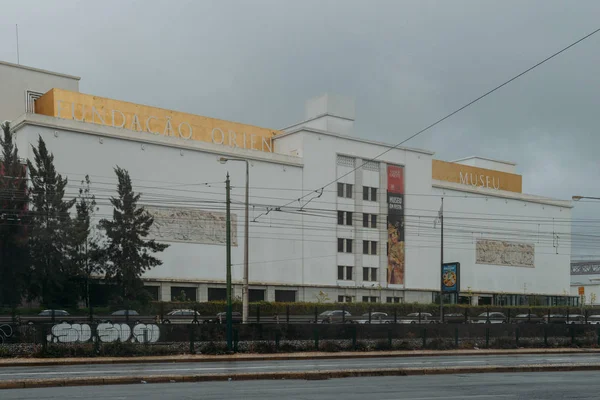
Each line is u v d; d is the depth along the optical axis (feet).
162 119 204.33
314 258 219.61
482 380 65.16
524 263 290.35
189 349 94.99
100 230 176.96
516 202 290.76
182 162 195.93
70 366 80.28
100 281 172.96
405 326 111.96
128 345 90.84
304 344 103.04
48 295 162.50
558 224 307.58
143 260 171.53
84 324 91.61
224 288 199.82
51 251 157.38
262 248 208.33
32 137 171.32
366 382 62.34
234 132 221.66
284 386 58.18
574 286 343.05
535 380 65.46
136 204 174.50
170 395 50.57
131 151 187.01
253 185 208.64
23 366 80.43
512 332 120.57
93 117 191.52
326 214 224.53
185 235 192.95
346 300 225.76
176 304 173.88
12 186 155.84
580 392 55.21
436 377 68.13
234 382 61.82
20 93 195.93
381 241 238.48
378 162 241.96
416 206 251.39
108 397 49.21
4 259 155.33
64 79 204.74
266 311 187.21
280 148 230.48
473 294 266.16
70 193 174.91
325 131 227.40
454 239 264.31
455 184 268.00
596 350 120.47
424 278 250.78
